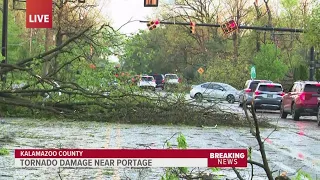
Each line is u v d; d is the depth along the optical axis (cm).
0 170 1312
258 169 1417
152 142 1922
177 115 2644
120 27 2666
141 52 2739
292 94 3575
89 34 2672
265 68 6538
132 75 2662
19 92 2595
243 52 8062
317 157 1711
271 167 1473
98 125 2520
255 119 786
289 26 8081
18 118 2717
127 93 2619
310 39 4834
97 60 2695
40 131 2198
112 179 1220
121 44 2662
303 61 7588
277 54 6606
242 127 2694
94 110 2667
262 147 802
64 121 2636
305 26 4897
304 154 1780
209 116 2684
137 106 2628
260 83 4206
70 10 4834
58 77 2775
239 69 6812
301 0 7669
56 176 1249
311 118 3825
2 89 2667
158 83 7912
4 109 2741
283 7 8044
